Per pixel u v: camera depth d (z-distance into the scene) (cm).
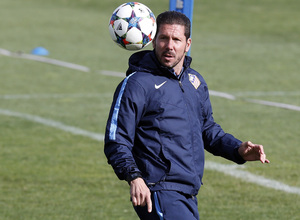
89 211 2286
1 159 2978
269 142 3359
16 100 4447
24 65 5978
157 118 1422
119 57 6494
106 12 10019
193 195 1463
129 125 1391
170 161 1413
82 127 3662
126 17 1541
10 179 2672
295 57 6625
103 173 2784
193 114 1468
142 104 1411
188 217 1396
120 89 1424
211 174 2764
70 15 9625
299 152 3161
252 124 3784
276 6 10044
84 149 3188
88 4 10656
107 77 5428
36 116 3934
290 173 2788
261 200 2431
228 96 4662
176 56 1430
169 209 1401
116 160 1354
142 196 1312
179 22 1432
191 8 2067
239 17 9300
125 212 2286
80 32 8188
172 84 1447
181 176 1420
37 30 8269
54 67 5884
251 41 7656
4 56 6450
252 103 4434
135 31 1538
